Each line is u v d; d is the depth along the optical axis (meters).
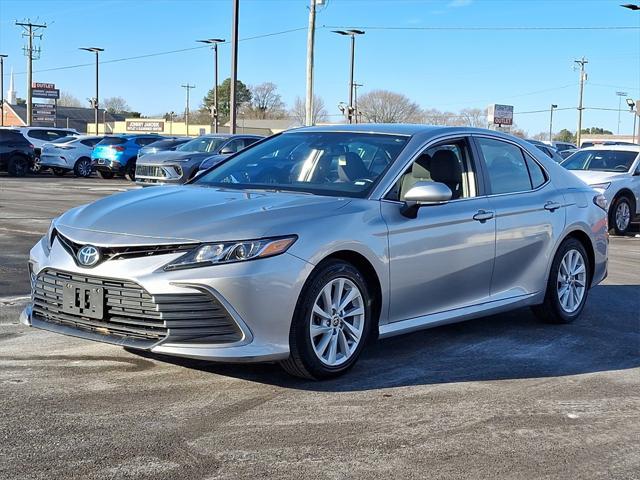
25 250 9.62
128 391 4.56
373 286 5.03
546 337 6.22
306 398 4.54
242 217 4.53
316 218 4.69
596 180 14.50
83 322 4.56
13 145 27.34
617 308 7.45
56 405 4.29
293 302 4.47
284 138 6.17
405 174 5.34
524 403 4.61
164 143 20.30
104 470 3.50
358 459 3.72
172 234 4.38
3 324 6.02
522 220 6.07
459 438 4.03
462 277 5.59
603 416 4.44
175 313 4.27
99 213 4.82
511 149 6.36
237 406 4.38
